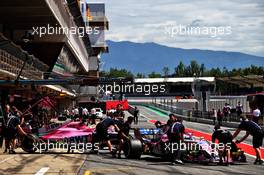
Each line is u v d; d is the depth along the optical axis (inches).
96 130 668.1
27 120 794.8
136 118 1834.4
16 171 478.3
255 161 578.6
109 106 2603.3
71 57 2250.2
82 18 2058.3
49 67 1616.6
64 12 1550.2
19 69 1051.3
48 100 1017.5
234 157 592.1
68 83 756.6
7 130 663.1
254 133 578.9
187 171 491.5
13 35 1520.7
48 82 763.4
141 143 619.8
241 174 472.7
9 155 637.9
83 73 3472.0
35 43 1585.9
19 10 1248.8
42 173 463.8
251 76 2217.0
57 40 1600.6
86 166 525.3
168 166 536.7
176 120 579.8
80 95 2640.3
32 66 1231.5
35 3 1179.3
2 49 860.0
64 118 1362.0
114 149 658.2
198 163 572.4
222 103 2204.7
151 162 580.1
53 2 1291.8
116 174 460.4
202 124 1875.0
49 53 1610.5
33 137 674.2
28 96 1334.9
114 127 682.8
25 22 1428.4
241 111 1704.0
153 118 2440.9
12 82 774.5
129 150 614.5
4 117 708.0
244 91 2746.1
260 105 1649.9
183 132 571.5
